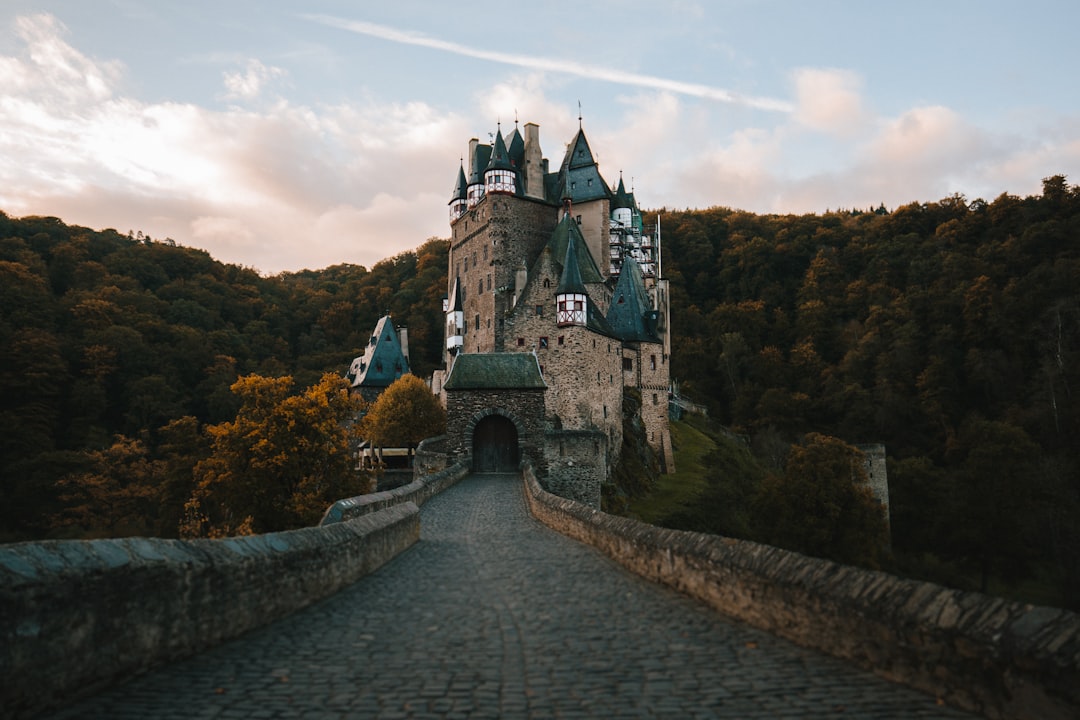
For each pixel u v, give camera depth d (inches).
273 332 5890.8
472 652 313.4
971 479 2711.6
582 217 3496.6
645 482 2682.1
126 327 4143.7
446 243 6889.8
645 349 3011.8
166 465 2950.3
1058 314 3742.6
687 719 233.3
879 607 270.4
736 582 369.1
